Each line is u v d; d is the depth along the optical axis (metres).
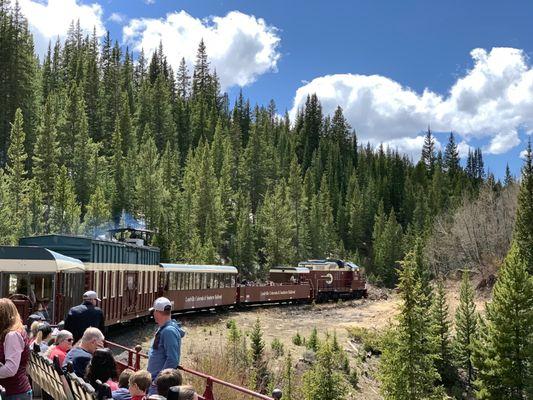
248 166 128.12
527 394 37.41
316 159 162.62
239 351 25.47
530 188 68.25
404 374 34.19
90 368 7.16
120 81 148.62
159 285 36.00
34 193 67.56
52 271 18.05
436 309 48.16
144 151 109.38
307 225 114.31
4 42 101.44
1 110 97.19
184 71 194.12
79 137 93.31
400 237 115.12
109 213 78.94
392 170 170.25
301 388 27.38
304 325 46.91
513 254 42.12
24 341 5.94
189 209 94.88
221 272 46.62
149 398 5.60
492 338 40.59
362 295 73.75
